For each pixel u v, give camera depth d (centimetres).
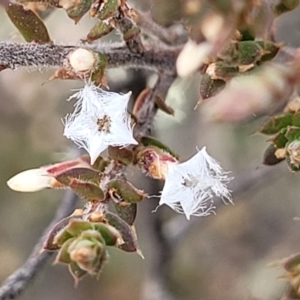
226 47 16
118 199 15
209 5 16
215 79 16
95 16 15
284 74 18
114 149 15
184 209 15
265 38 16
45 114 25
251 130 23
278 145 16
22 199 29
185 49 16
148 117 17
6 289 17
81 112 15
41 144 25
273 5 16
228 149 23
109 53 16
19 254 28
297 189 26
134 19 16
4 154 26
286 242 26
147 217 21
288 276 16
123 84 19
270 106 18
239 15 16
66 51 16
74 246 14
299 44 21
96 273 14
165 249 21
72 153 20
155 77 19
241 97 18
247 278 25
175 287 25
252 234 27
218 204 22
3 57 15
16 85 23
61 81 23
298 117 16
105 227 15
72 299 29
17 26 16
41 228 29
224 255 27
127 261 28
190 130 23
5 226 29
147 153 15
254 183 22
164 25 16
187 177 15
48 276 30
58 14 21
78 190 15
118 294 29
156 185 20
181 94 20
